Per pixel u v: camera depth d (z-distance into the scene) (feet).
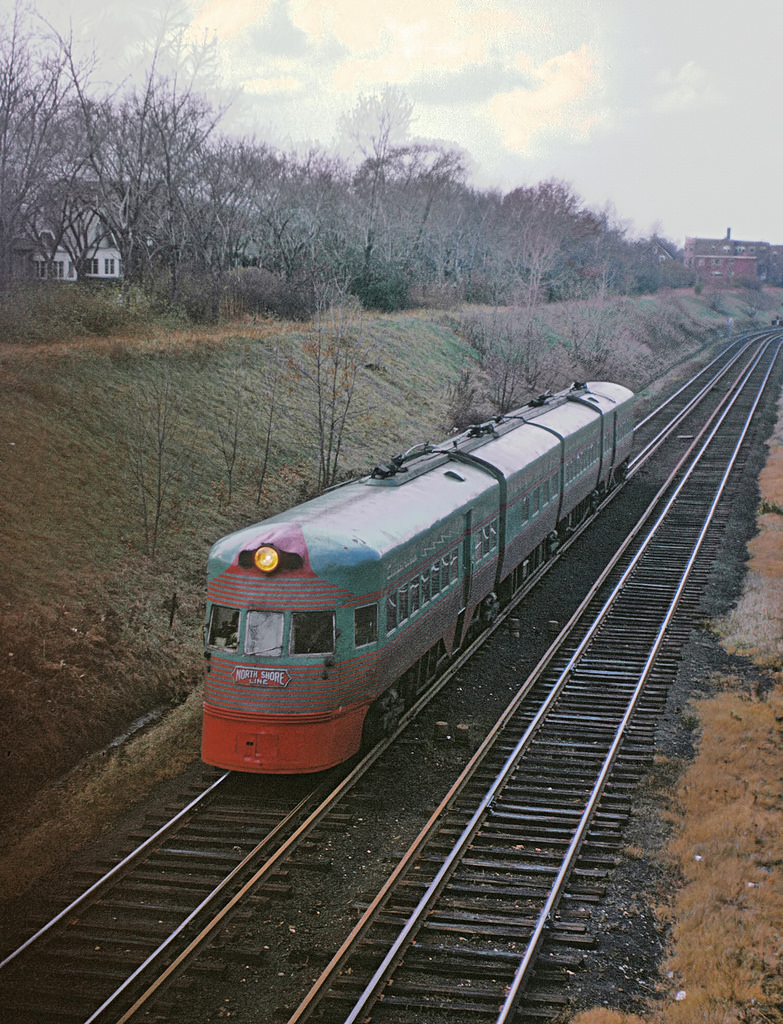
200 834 36.50
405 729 46.91
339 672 39.58
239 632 39.34
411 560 45.91
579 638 61.21
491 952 29.09
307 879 33.45
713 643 60.23
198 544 66.23
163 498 68.69
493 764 43.01
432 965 28.55
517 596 68.80
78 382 76.43
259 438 85.87
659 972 28.76
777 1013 26.43
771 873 33.88
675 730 47.37
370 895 32.42
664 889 33.40
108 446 70.85
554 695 50.70
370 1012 26.45
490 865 34.30
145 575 60.08
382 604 41.88
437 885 32.35
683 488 107.65
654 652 57.31
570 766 43.32
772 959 28.89
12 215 107.86
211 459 77.82
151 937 29.89
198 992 27.43
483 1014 26.61
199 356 92.32
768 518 91.45
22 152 111.86
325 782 40.45
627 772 42.75
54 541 58.23
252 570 39.34
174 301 111.75
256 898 31.78
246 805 38.81
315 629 39.22
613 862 34.94
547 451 73.41
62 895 32.22
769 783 40.55
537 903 32.19
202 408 84.53
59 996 27.07
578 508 90.84
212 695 39.86
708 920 30.86
